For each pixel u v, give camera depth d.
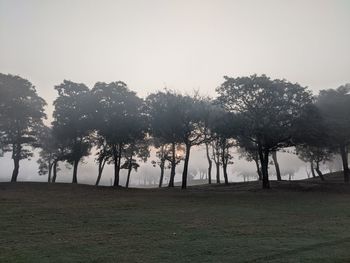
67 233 18.53
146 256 13.76
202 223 21.97
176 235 18.02
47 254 14.02
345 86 54.84
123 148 53.78
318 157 57.66
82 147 53.25
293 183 52.75
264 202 34.12
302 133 45.03
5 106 47.47
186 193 42.47
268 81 47.00
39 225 20.84
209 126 50.91
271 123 45.75
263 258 13.36
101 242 16.28
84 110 50.16
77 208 28.39
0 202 30.64
